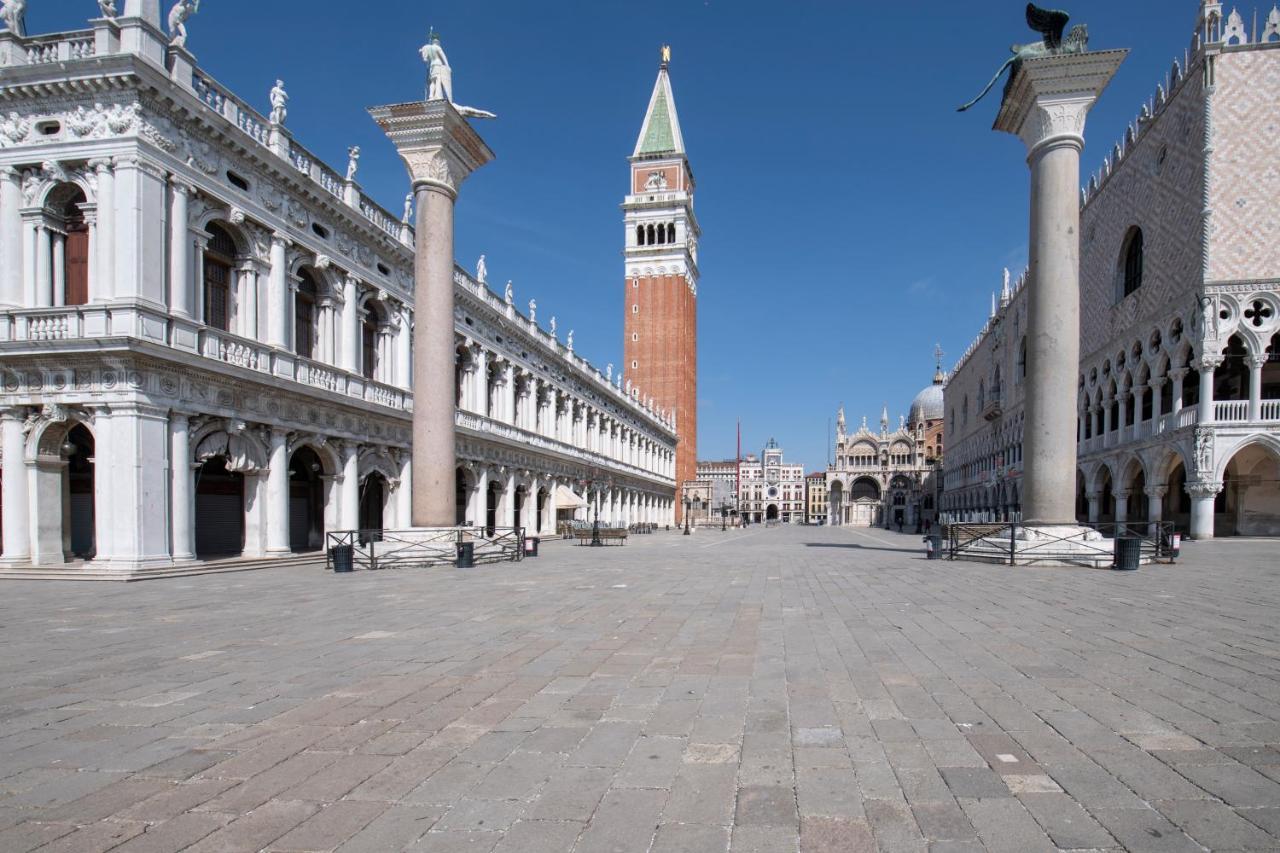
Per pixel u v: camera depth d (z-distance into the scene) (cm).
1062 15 2408
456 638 1099
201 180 2494
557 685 811
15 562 2286
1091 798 496
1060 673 832
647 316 11175
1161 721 656
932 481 13188
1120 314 4825
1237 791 504
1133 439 4597
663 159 11244
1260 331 3762
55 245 2400
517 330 5116
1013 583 1781
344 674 870
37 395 2275
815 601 1484
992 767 555
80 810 497
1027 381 2439
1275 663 871
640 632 1137
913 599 1491
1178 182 4088
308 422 2977
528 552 3183
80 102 2297
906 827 458
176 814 490
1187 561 2445
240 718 698
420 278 2570
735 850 430
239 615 1366
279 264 2880
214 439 2548
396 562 2461
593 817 479
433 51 2673
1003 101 2575
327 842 448
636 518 8738
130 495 2195
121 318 2228
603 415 7481
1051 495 2347
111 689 809
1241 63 3781
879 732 638
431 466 2547
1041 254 2384
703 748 605
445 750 607
